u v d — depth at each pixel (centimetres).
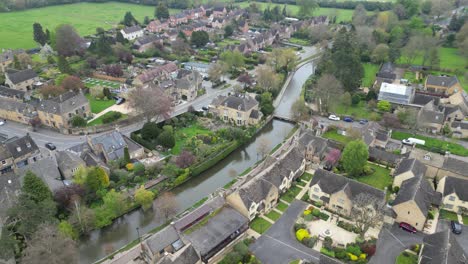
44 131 14712
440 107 15575
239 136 13975
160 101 14350
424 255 8081
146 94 14250
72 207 9850
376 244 8981
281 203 10562
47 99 15388
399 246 8962
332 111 16188
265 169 10988
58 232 8181
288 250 8869
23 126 15075
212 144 13712
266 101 16538
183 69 19725
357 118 15700
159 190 11244
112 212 10131
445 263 7394
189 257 8044
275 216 10056
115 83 19625
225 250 8862
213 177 12400
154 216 10469
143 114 14788
